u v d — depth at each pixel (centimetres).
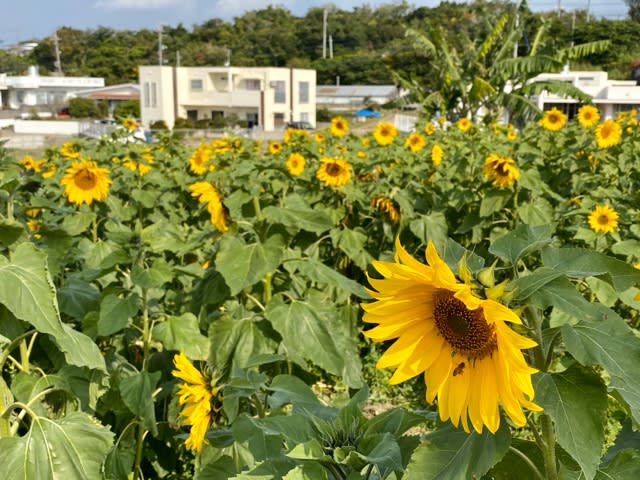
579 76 4419
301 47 9262
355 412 192
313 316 335
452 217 658
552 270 151
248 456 273
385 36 9319
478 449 160
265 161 992
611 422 407
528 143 936
